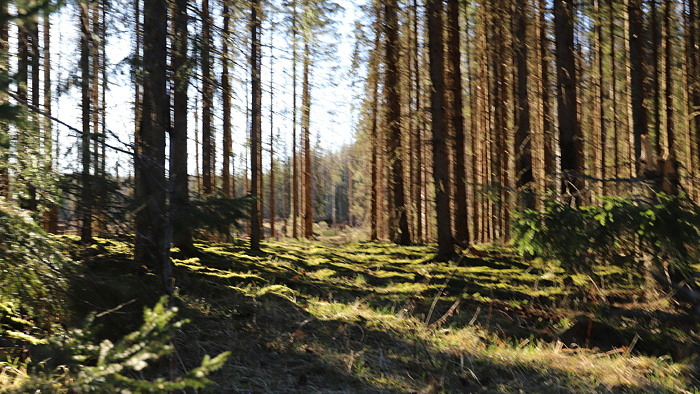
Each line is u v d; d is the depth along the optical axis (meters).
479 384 4.68
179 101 9.33
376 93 18.53
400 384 4.50
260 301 6.91
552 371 5.05
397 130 17.75
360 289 8.98
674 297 7.25
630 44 9.94
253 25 6.77
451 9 14.22
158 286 4.64
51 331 4.36
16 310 4.74
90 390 2.34
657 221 5.75
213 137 10.01
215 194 4.65
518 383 4.68
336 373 4.63
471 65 18.75
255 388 4.15
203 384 2.22
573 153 10.73
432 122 12.65
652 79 12.76
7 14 2.73
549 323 6.97
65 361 3.56
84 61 4.19
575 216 6.09
